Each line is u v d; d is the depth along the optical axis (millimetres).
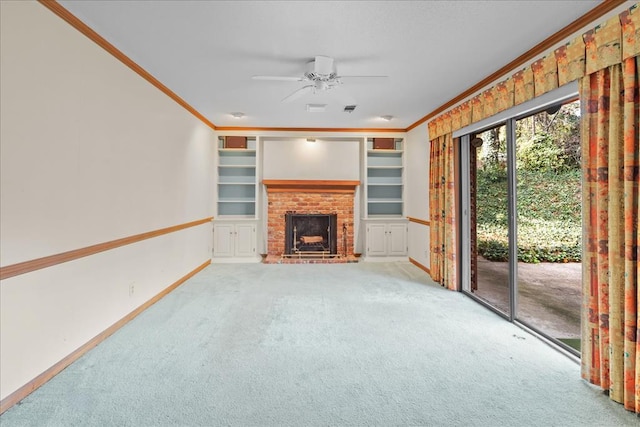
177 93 3775
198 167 4723
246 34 2387
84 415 1639
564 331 2740
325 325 2826
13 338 1744
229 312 3127
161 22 2221
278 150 5852
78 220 2227
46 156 1954
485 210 4160
